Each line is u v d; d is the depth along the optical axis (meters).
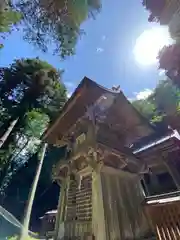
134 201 5.23
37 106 20.84
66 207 6.26
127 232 4.54
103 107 5.98
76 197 5.96
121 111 6.16
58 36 7.46
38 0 6.41
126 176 5.62
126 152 5.70
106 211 4.55
